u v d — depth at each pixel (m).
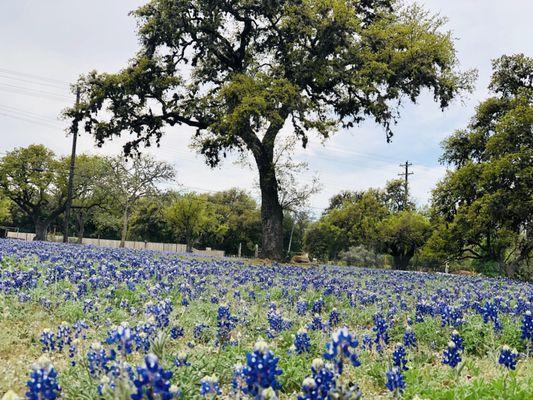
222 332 7.39
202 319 9.16
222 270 17.94
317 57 29.25
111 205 65.69
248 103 26.00
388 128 30.50
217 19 30.83
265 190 31.91
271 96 27.36
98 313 8.75
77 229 87.25
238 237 82.69
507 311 10.65
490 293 14.89
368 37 29.47
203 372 5.77
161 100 30.72
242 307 10.10
